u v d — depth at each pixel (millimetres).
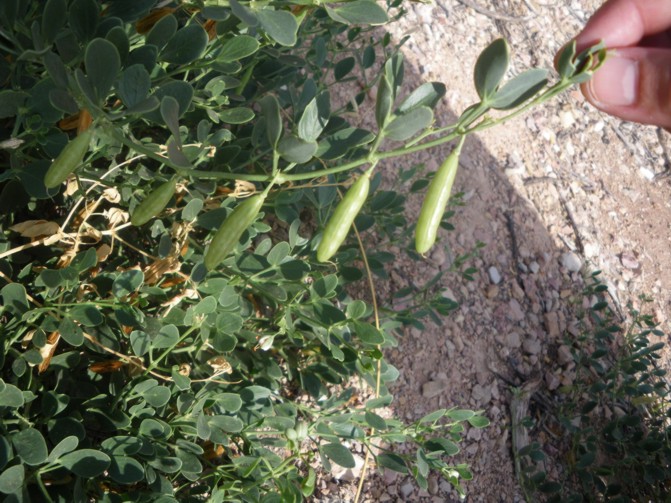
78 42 232
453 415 344
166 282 324
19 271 303
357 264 498
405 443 473
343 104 560
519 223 638
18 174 253
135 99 204
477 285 577
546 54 772
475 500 496
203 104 314
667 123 281
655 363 643
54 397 259
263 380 374
